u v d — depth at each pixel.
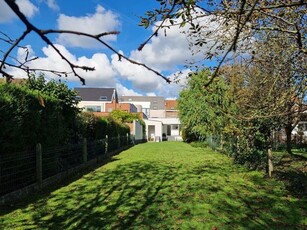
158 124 51.38
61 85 11.19
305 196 7.09
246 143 12.09
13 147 7.46
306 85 5.52
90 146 14.31
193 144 28.67
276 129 10.16
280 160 12.26
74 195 7.68
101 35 1.03
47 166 9.26
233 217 5.63
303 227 5.09
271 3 3.87
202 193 7.63
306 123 24.17
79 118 12.95
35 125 8.38
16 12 0.83
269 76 6.42
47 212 6.16
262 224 5.24
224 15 3.60
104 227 5.18
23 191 7.64
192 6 1.91
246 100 8.00
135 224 5.30
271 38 5.73
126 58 1.20
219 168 12.04
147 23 1.98
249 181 9.11
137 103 66.62
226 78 8.76
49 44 1.05
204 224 5.25
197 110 21.61
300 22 5.24
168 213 5.91
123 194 7.67
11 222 5.54
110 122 19.89
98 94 53.34
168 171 11.52
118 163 14.46
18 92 7.59
